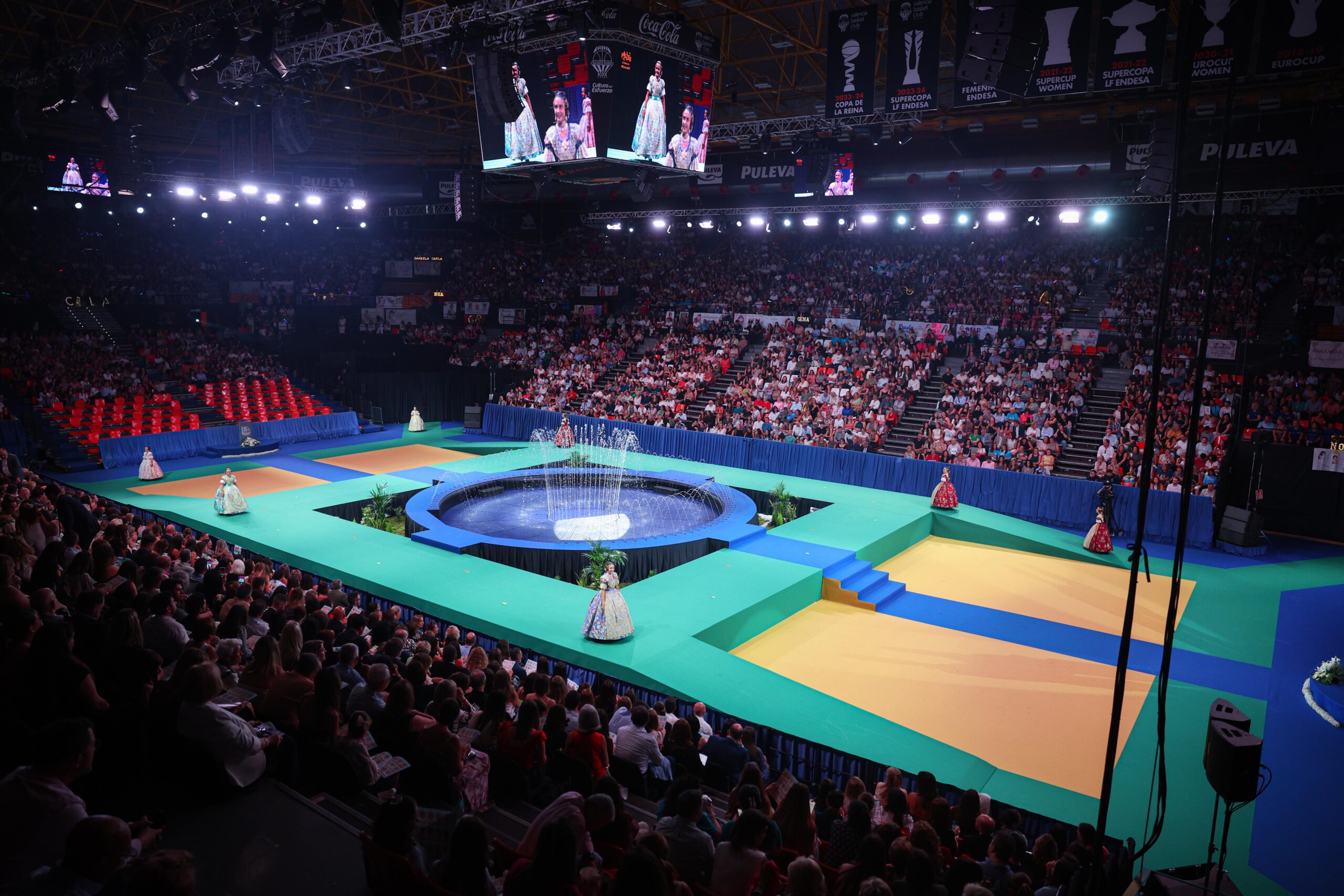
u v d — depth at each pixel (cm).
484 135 1961
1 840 445
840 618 1827
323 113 3475
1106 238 3719
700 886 571
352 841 565
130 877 411
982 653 1653
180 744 599
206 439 3156
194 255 4853
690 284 4334
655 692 1346
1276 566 2247
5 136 3372
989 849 708
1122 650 498
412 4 2556
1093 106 2628
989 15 1548
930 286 3791
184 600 1100
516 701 1003
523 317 4347
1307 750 1289
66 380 3195
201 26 1933
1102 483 2475
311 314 4456
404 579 1759
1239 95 2228
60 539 1262
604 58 1747
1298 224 3344
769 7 2289
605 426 3344
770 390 3278
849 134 3172
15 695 620
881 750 1182
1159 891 583
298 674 737
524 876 436
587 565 1986
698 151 1983
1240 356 2891
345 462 3142
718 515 2391
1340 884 966
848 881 568
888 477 2766
